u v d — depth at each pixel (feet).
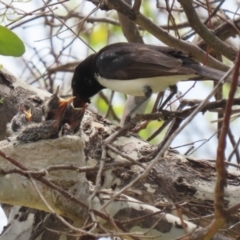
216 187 22.24
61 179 28.68
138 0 35.81
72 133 33.73
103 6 36.73
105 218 25.40
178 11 44.52
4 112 36.14
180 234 28.81
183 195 32.32
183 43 39.32
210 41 37.63
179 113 32.53
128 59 37.83
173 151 34.22
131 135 34.78
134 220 26.78
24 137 29.68
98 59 39.63
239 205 22.76
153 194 32.45
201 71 35.40
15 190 27.84
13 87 36.63
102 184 32.73
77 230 23.95
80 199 28.66
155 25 38.06
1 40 27.30
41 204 28.40
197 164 33.27
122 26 43.29
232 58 38.24
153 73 36.29
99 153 33.32
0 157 28.04
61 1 37.32
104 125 35.22
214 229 23.18
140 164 27.91
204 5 42.11
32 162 28.71
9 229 32.45
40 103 36.22
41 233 31.99
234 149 39.24
